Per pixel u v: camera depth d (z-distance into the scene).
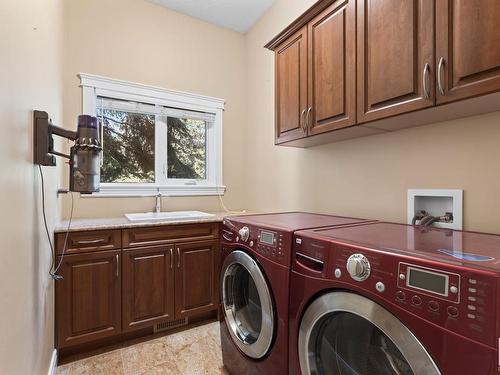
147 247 2.04
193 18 2.86
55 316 1.74
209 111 2.95
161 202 2.69
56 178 1.77
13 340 0.80
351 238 1.02
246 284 1.60
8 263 0.75
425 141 1.45
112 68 2.46
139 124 2.66
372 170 1.74
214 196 2.98
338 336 0.98
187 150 2.92
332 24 1.54
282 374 1.18
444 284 0.68
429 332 0.69
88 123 1.21
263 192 2.82
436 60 1.07
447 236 1.08
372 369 0.86
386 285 0.79
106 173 2.52
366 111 1.37
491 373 0.59
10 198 0.77
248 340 1.45
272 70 2.70
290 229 1.21
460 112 1.20
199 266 2.26
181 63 2.79
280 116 1.99
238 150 3.12
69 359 1.81
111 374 1.67
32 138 1.05
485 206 1.23
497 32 0.91
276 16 2.63
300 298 1.09
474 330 0.62
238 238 1.51
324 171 2.10
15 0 0.83
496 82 0.92
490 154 1.21
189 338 2.07
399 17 1.20
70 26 2.30
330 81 1.56
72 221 2.08
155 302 2.07
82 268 1.83
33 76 1.07
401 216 1.57
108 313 1.91
